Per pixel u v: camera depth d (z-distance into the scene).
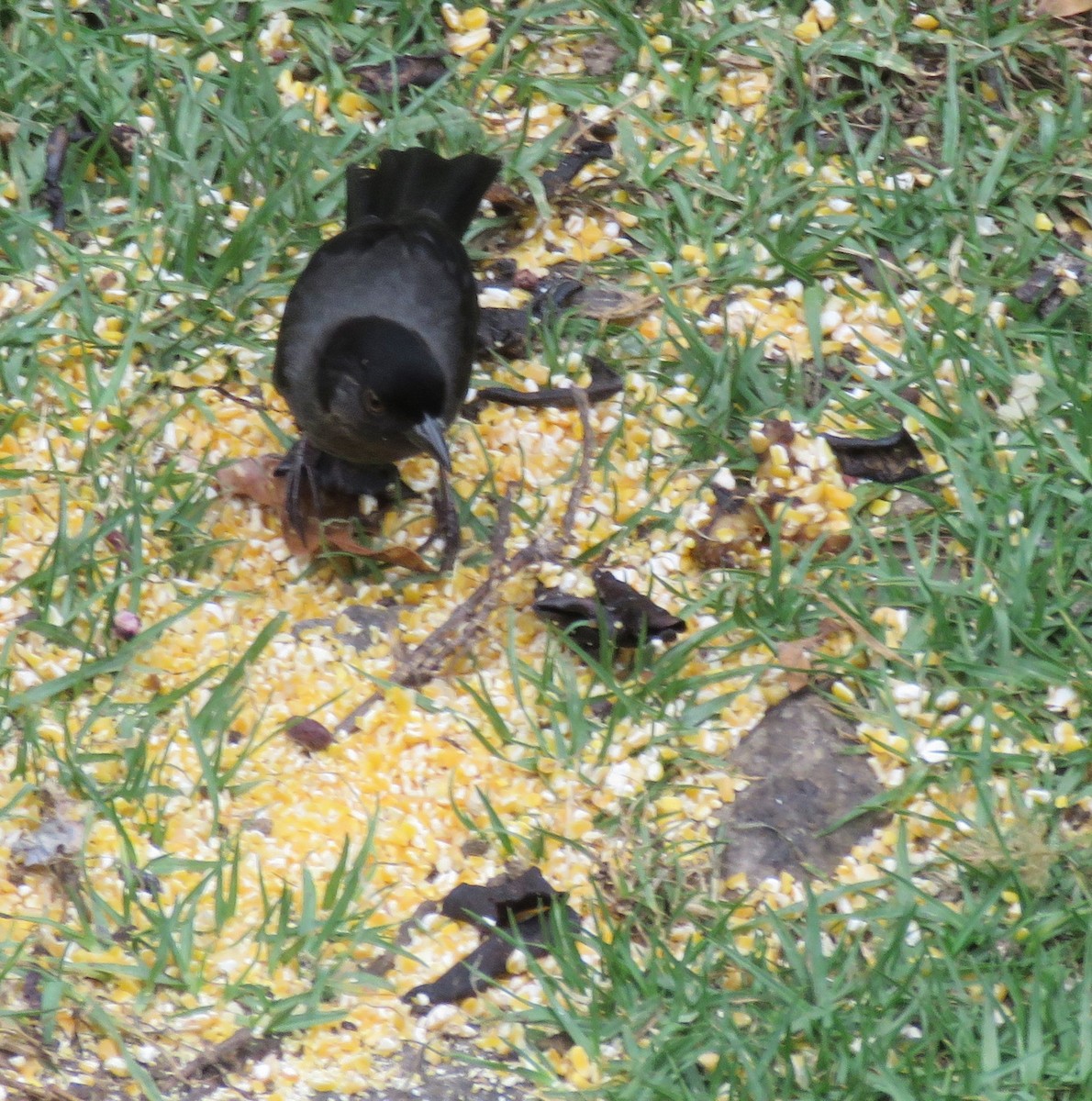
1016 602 9.59
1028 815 8.74
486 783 9.02
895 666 9.48
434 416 9.23
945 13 12.47
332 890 8.29
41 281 10.59
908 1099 7.51
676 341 10.88
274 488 9.92
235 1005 7.89
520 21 12.16
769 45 12.12
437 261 9.93
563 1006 8.04
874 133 12.02
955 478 10.19
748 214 11.42
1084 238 11.68
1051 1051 7.86
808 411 10.67
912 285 11.34
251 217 10.81
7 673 8.90
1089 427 10.34
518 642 9.59
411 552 9.67
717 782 9.08
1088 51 12.57
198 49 11.80
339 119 11.70
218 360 10.52
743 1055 7.69
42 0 11.87
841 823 8.91
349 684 9.33
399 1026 7.98
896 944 8.14
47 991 7.68
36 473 9.71
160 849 8.48
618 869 8.60
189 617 9.48
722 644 9.59
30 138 11.27
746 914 8.54
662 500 10.17
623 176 11.70
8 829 8.39
